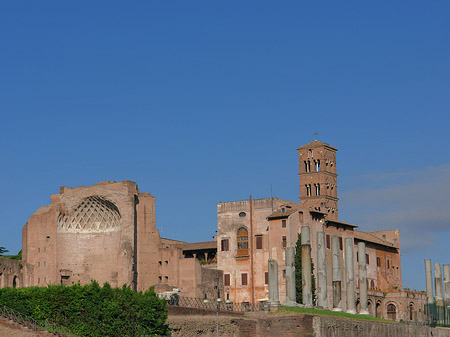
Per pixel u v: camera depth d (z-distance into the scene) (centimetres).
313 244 16625
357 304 17938
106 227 16650
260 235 16812
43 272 16388
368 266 18850
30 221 16762
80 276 16538
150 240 16638
